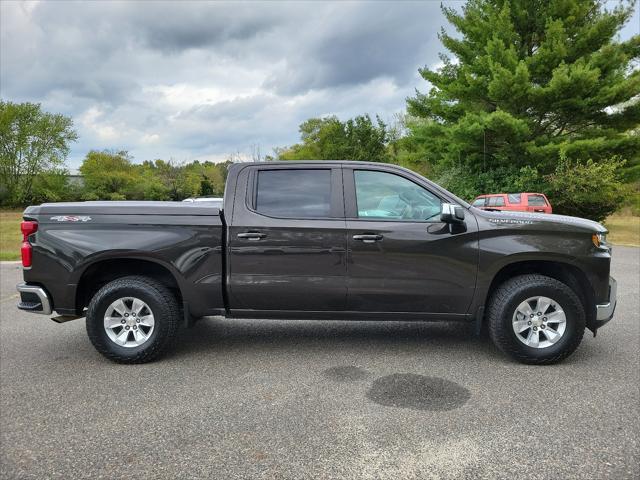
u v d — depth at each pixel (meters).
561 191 20.50
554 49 19.91
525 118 20.69
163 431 3.08
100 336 4.39
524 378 3.95
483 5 22.97
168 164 52.81
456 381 3.90
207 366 4.34
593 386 3.76
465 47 23.30
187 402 3.54
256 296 4.41
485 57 21.25
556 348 4.21
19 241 17.80
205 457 2.76
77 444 2.93
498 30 21.39
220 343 5.05
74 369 4.31
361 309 4.41
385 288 4.32
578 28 20.86
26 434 3.07
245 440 2.95
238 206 4.45
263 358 4.54
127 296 4.40
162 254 4.36
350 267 4.32
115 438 3.00
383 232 4.30
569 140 20.72
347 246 4.32
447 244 4.27
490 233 4.27
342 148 33.12
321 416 3.27
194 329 5.60
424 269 4.29
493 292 4.46
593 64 19.62
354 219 4.38
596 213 21.66
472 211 4.38
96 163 50.56
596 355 4.54
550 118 21.72
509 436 2.96
